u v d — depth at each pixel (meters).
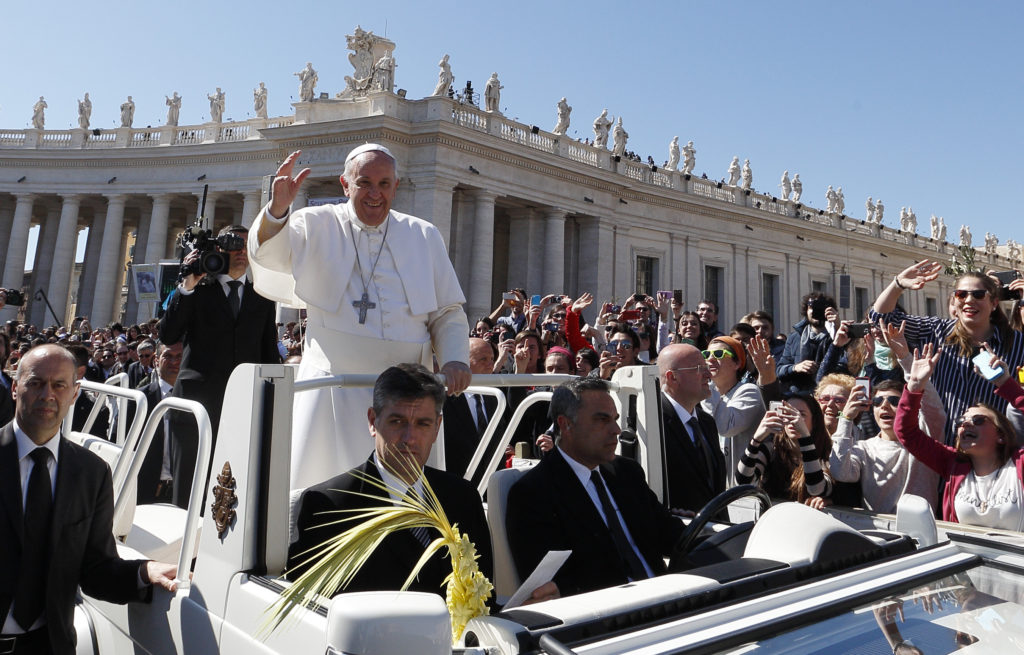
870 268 49.03
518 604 2.56
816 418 5.19
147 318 36.50
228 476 2.59
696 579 2.17
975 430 4.51
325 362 3.63
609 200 36.28
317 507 2.79
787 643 1.92
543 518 3.35
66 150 37.81
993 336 5.39
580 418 3.45
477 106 32.47
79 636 3.40
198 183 36.31
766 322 8.86
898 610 2.18
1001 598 2.34
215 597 2.50
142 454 3.48
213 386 5.46
